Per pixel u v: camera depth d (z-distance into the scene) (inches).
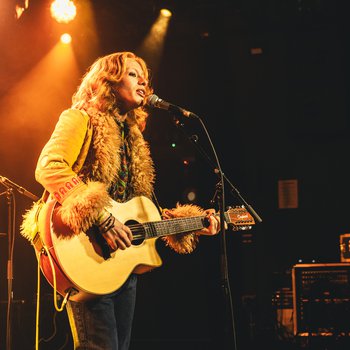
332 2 321.4
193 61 341.1
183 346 291.4
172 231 117.4
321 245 334.3
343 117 335.6
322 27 335.3
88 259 98.5
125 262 104.0
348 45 335.0
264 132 348.2
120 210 108.2
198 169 333.4
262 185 344.5
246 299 306.7
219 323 305.1
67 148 99.7
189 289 313.0
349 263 227.8
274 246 336.8
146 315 312.3
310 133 341.1
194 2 307.1
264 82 347.6
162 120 331.6
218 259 316.2
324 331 226.2
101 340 98.0
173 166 334.6
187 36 331.0
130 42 308.8
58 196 96.0
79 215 93.5
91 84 109.4
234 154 343.6
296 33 341.1
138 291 315.3
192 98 341.4
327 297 226.5
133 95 110.4
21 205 291.6
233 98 346.6
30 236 101.8
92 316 98.7
